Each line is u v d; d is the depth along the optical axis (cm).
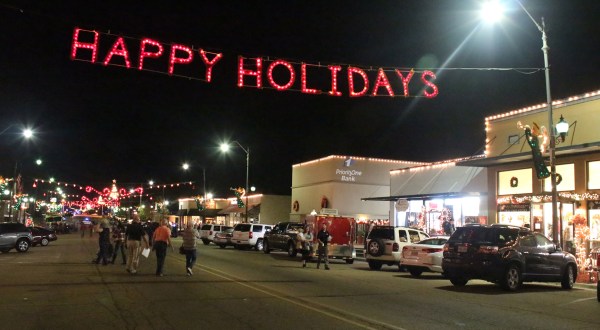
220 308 1078
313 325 919
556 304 1276
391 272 2097
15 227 2953
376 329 896
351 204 4362
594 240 2041
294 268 2119
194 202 7781
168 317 975
